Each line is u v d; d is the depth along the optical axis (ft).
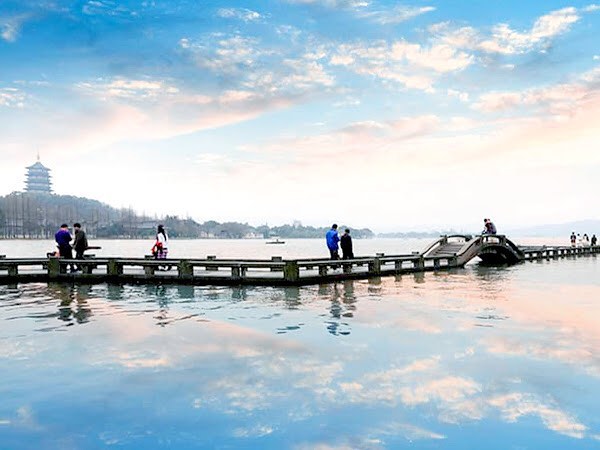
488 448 16.35
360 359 26.48
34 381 22.97
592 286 62.90
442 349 28.50
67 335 32.45
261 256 245.65
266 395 21.06
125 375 23.82
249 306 45.11
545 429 17.74
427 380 22.94
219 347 29.19
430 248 115.24
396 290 57.77
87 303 47.67
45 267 79.30
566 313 40.68
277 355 27.35
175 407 19.81
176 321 37.50
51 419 18.78
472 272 88.94
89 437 17.31
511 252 120.88
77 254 74.54
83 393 21.39
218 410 19.51
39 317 39.40
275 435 17.37
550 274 83.76
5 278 67.36
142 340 31.01
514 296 52.01
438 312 41.19
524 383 22.48
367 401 20.36
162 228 76.07
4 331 33.71
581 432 17.49
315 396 20.93
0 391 21.68
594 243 183.93
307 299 49.83
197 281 64.44
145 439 17.17
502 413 19.12
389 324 35.94
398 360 26.25
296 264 62.75
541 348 28.63
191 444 16.78
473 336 31.83
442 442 16.78
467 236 114.01
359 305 45.39
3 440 17.10
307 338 31.42
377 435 17.31
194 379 23.18
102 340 31.01
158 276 65.87
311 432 17.57
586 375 23.56
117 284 65.87
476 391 21.48
